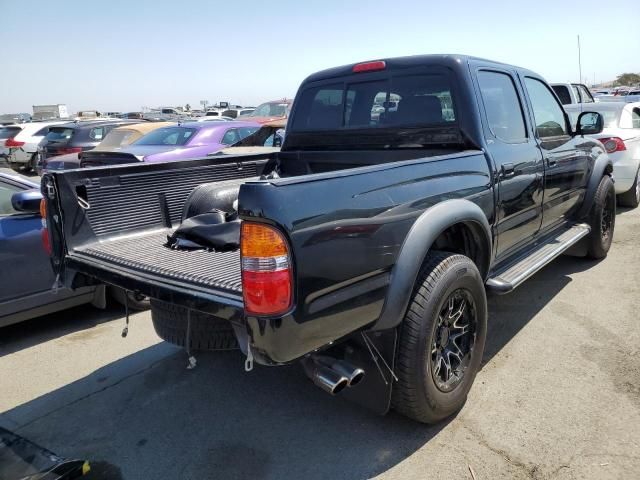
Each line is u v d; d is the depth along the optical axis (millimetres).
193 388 3680
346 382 2514
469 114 3547
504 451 2816
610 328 4203
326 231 2303
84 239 3299
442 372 3018
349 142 4223
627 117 8125
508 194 3697
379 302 2598
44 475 2414
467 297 3092
